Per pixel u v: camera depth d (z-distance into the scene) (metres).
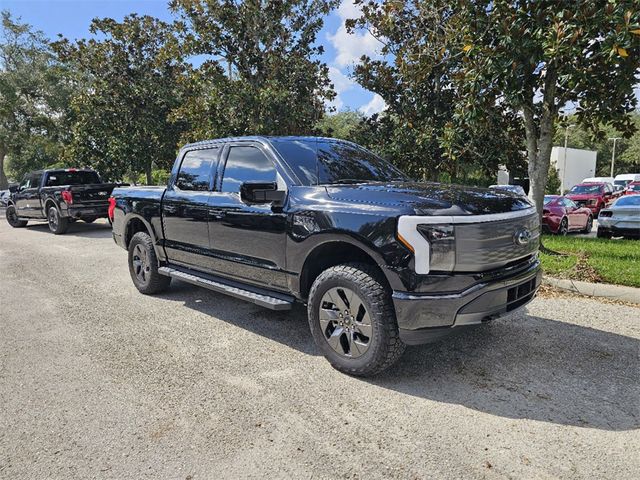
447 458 2.56
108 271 7.80
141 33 17.72
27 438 2.83
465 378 3.53
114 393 3.38
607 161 65.44
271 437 2.79
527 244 3.54
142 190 6.16
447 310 3.10
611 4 5.60
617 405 3.09
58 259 9.02
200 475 2.46
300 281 3.90
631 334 4.36
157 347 4.27
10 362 3.96
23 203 14.84
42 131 34.03
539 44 6.28
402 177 4.71
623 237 11.47
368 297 3.35
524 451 2.61
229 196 4.59
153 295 6.16
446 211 3.16
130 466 2.54
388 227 3.21
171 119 14.98
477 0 7.00
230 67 14.05
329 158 4.48
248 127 13.62
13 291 6.45
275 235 4.02
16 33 32.34
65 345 4.34
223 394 3.35
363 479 2.39
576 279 6.04
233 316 5.19
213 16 13.30
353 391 3.37
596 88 6.99
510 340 4.25
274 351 4.14
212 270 4.96
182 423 2.97
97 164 17.33
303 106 14.20
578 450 2.61
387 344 3.32
